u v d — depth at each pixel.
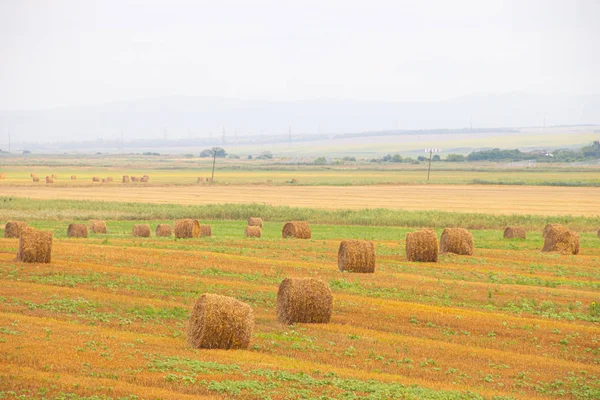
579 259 133.25
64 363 56.56
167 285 95.81
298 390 52.88
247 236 169.50
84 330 69.25
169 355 61.28
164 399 48.97
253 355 63.22
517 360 65.50
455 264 122.69
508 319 81.12
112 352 61.06
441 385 56.66
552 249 143.62
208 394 51.00
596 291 102.06
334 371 58.91
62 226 194.00
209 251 134.25
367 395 52.47
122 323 73.81
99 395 49.31
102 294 88.25
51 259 115.12
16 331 66.75
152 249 133.25
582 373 62.78
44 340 63.69
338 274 108.06
